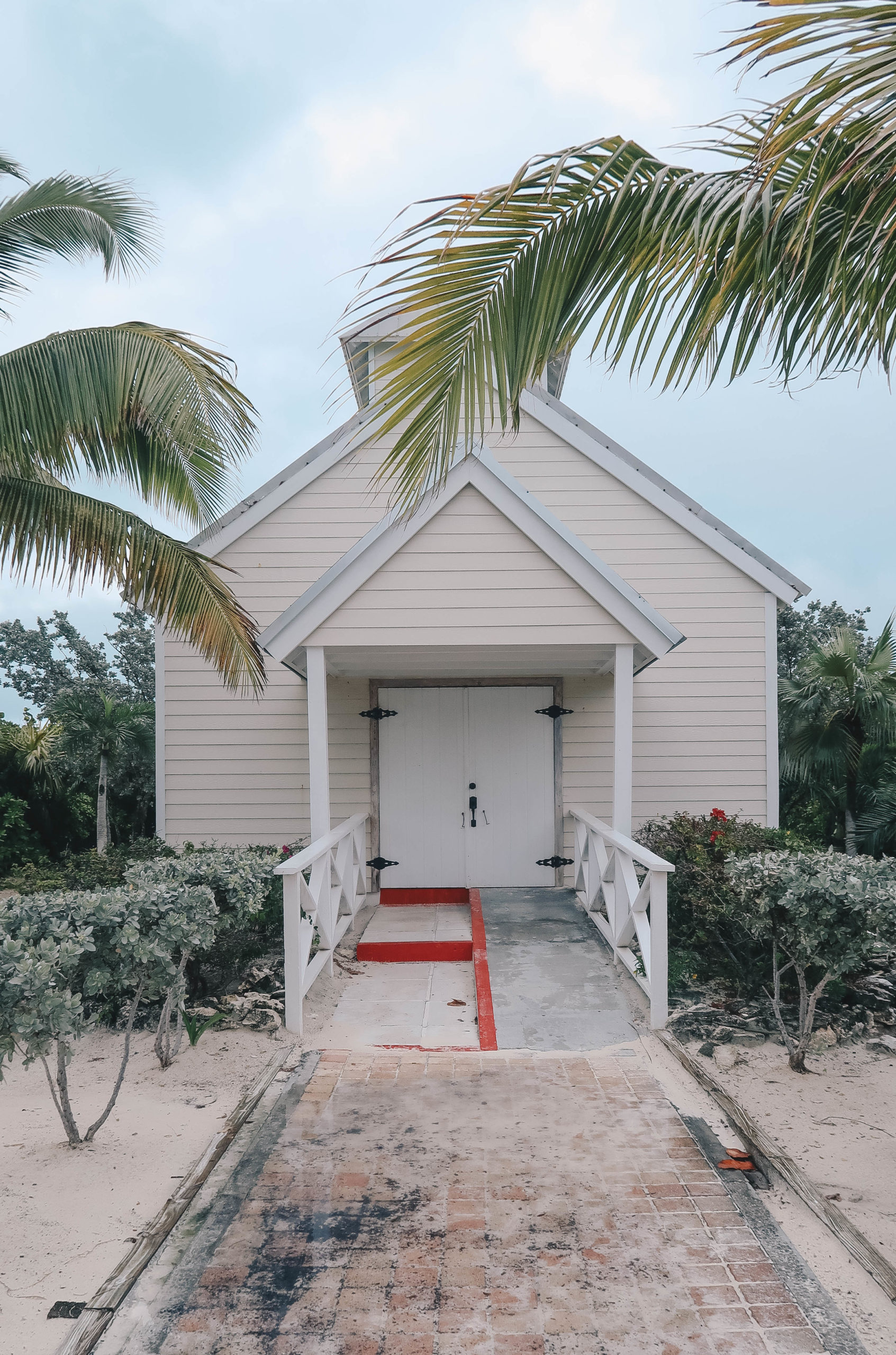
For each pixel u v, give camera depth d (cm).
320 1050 578
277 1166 408
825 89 238
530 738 1066
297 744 1066
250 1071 539
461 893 1048
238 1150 424
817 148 242
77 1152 428
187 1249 339
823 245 300
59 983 446
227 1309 303
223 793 1064
